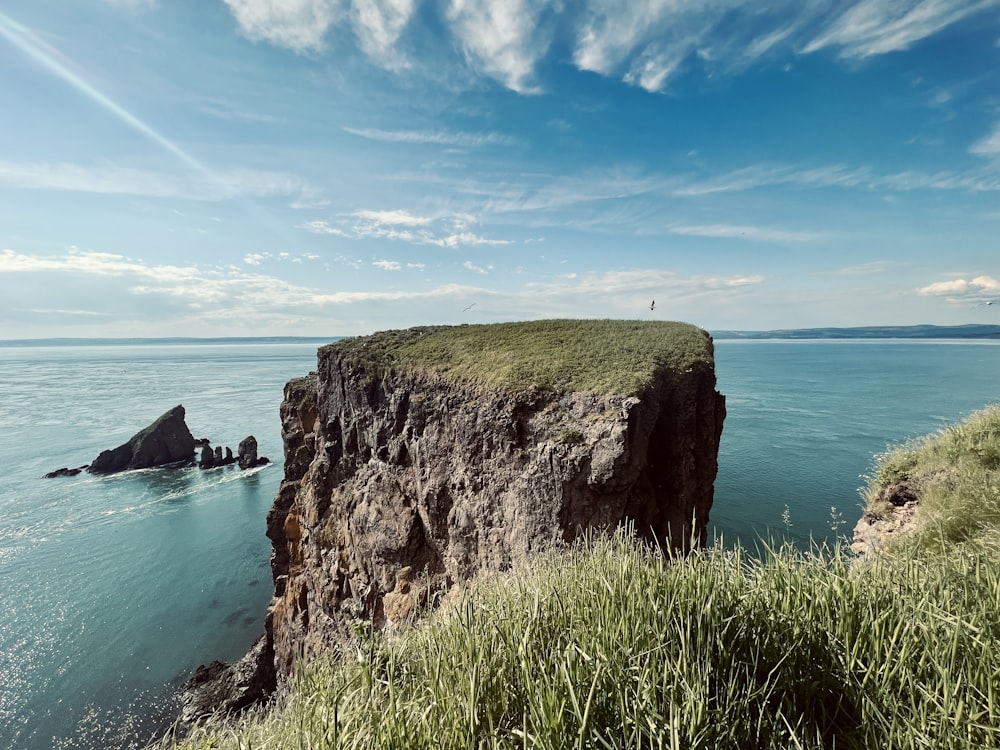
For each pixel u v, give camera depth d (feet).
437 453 68.39
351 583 77.97
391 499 74.69
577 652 10.75
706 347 73.10
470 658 11.84
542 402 60.49
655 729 8.57
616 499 50.67
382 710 11.12
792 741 9.02
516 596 15.35
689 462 62.28
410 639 15.24
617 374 60.54
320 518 89.97
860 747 9.15
